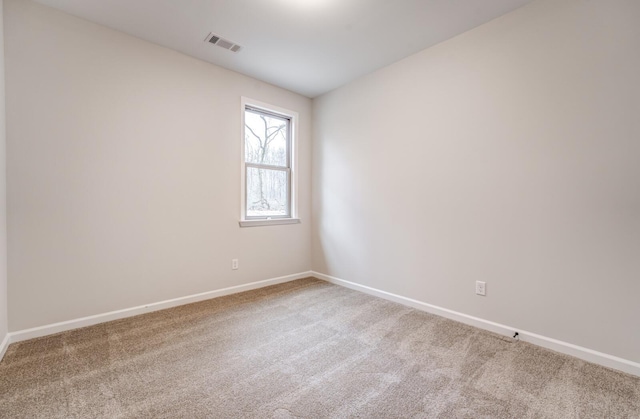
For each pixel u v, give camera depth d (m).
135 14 2.26
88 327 2.35
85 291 2.36
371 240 3.27
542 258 2.08
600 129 1.83
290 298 3.13
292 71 3.22
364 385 1.65
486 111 2.33
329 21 2.34
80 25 2.31
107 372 1.74
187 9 2.20
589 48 1.86
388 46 2.70
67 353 1.95
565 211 1.97
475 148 2.40
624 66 1.74
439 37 2.55
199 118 2.97
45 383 1.63
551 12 2.00
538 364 1.86
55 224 2.22
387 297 3.10
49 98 2.18
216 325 2.43
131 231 2.57
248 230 3.40
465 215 2.48
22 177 2.08
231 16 2.28
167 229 2.78
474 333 2.30
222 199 3.16
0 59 1.93
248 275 3.41
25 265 2.11
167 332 2.29
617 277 1.79
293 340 2.18
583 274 1.91
